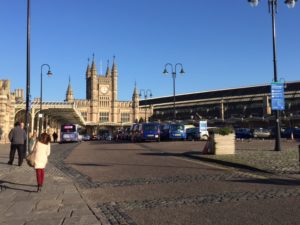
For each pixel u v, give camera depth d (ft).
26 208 29.86
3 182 43.68
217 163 63.62
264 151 83.10
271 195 33.19
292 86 431.43
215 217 25.99
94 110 611.47
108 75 623.77
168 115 586.04
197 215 26.71
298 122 353.92
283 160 62.03
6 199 33.63
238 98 484.33
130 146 125.80
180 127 173.06
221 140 75.25
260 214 26.45
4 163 68.33
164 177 46.50
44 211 28.76
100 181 44.45
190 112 546.26
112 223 24.90
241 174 48.24
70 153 97.45
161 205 30.32
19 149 63.87
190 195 34.27
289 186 38.04
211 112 514.68
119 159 73.36
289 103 424.05
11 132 64.23
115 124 574.15
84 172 53.52
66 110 229.66
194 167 57.52
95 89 615.98
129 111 622.54
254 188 37.17
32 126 213.46
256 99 460.55
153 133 165.48
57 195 35.42
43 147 38.14
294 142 134.92
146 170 54.34
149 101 639.35
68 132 220.02
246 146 105.70
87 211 28.63
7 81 182.80
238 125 418.72
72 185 41.39
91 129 576.20
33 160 37.93
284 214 26.25
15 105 212.23
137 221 25.36
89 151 103.14
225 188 37.50
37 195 35.47
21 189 38.93
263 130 200.23
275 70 85.30
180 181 42.86
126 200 32.94
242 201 30.91
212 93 531.50
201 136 169.17
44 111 232.53
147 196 34.50
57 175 50.37
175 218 26.02
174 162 65.77
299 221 24.38
